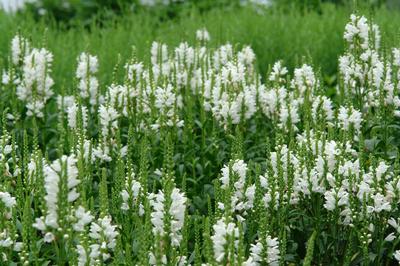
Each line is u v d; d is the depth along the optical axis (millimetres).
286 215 5809
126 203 5777
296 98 8195
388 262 5930
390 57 8422
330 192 5762
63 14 19062
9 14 14984
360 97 7887
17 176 6133
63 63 11383
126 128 8148
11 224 5230
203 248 5258
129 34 13547
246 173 5789
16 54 9445
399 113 7406
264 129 8273
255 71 9172
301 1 16938
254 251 5102
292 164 5824
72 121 7426
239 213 5852
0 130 8594
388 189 5797
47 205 4680
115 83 8133
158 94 7637
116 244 4848
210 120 8234
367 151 6980
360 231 5699
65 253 5008
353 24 8023
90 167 6273
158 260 4648
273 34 12727
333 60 12609
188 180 7496
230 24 13461
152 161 7398
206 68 8711
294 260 5992
